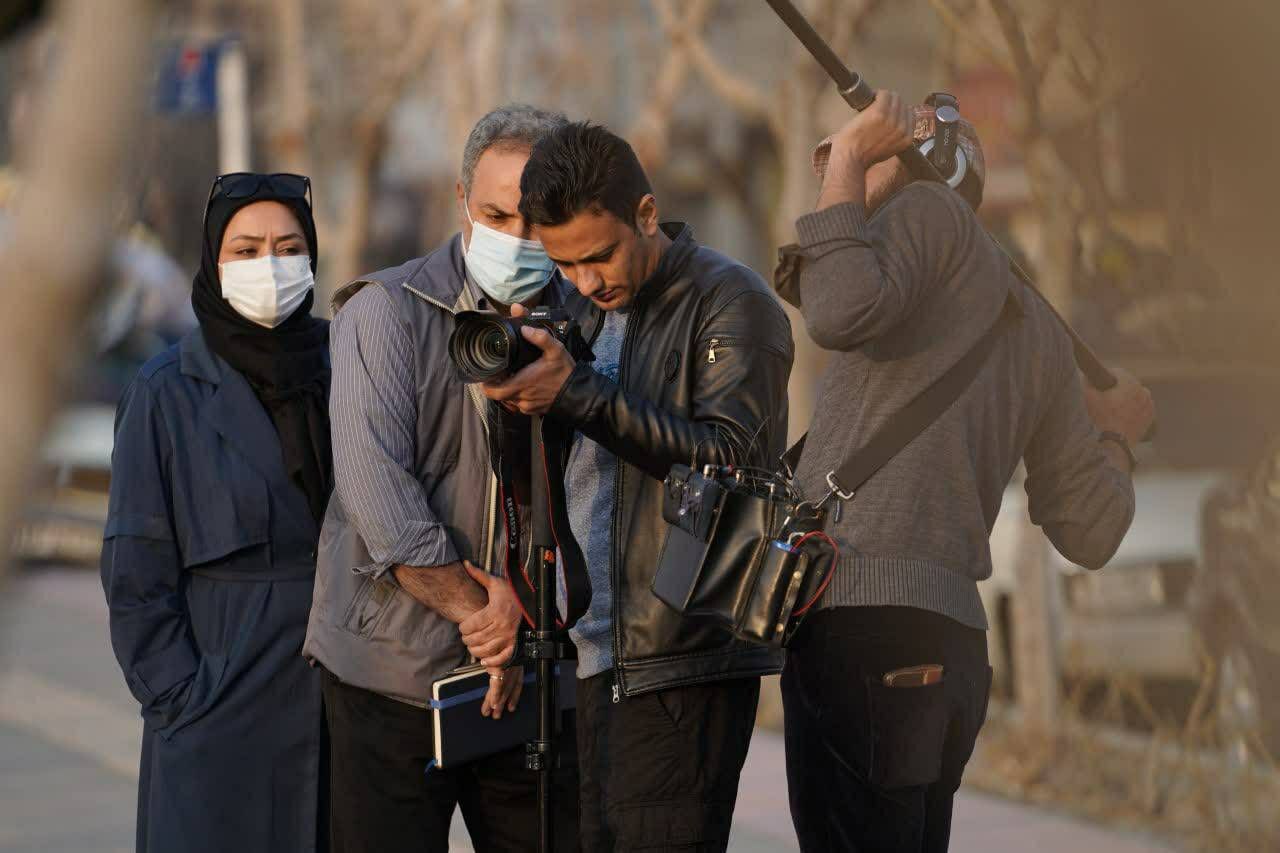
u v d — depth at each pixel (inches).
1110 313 564.7
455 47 851.4
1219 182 466.0
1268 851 498.3
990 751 631.2
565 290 336.2
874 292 254.5
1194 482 674.8
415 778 336.5
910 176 279.4
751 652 303.9
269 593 360.5
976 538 270.8
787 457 287.4
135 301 1086.4
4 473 76.9
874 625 262.1
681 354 302.0
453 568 320.5
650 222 294.8
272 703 359.3
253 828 357.4
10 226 79.4
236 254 359.3
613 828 305.3
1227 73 430.9
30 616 947.3
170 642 356.2
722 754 304.2
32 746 666.2
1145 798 557.6
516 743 336.2
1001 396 274.2
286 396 360.8
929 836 285.7
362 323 327.0
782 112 682.8
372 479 317.4
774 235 705.0
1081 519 290.0
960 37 587.5
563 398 279.0
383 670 329.4
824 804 274.7
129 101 78.0
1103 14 477.4
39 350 77.1
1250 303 495.8
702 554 270.4
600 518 314.5
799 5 663.8
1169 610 641.6
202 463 359.3
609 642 308.7
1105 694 634.8
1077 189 547.5
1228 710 512.7
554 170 280.2
